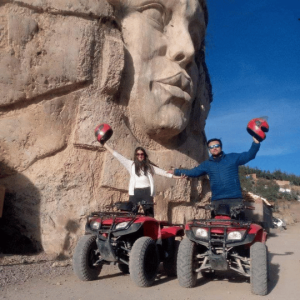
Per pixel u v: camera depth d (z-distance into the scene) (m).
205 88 13.69
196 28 11.63
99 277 5.98
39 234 7.68
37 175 8.00
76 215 8.09
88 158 8.52
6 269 5.95
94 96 8.72
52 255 7.34
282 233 25.59
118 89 9.38
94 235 5.85
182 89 10.48
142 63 9.77
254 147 5.47
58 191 8.02
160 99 9.93
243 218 5.71
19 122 8.00
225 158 5.73
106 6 9.05
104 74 8.84
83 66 8.47
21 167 7.94
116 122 9.06
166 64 10.23
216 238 5.32
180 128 10.27
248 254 5.83
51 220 7.79
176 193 10.49
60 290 4.96
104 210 8.55
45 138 8.12
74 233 7.97
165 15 10.51
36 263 6.73
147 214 6.00
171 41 10.50
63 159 8.27
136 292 4.96
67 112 8.39
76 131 8.38
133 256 5.23
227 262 5.15
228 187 5.59
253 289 4.99
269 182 72.38
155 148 10.51
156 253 5.56
